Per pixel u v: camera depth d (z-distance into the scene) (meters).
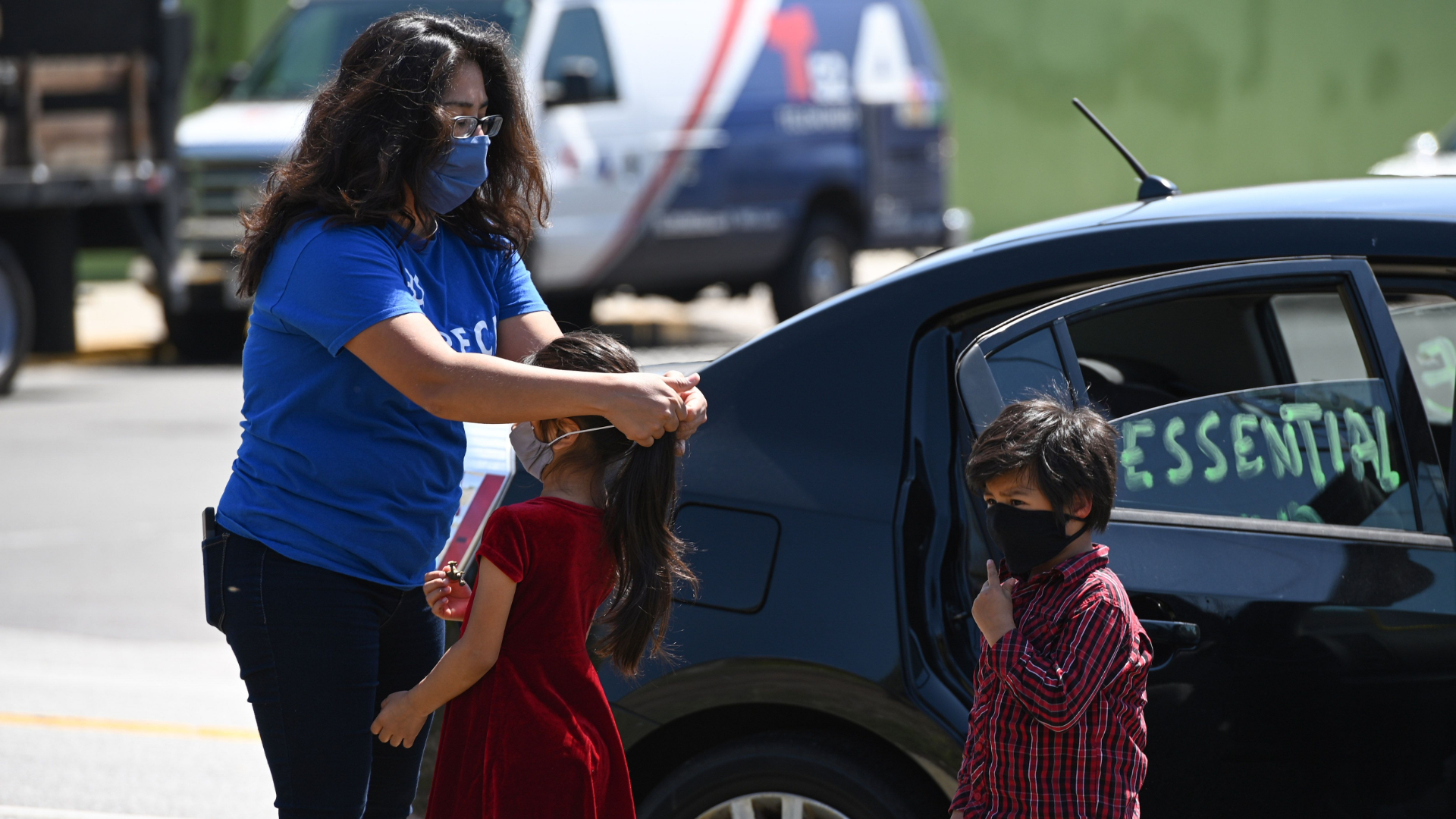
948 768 10.54
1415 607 10.10
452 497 10.26
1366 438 10.56
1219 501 10.65
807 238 51.03
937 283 11.49
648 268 46.88
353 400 9.60
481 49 9.98
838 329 11.59
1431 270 10.64
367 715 9.91
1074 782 9.09
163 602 25.14
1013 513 9.17
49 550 28.06
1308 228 10.90
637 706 11.16
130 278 71.50
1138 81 87.75
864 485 11.06
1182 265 11.01
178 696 20.78
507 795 9.23
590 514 9.46
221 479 33.88
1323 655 10.15
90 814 16.42
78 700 20.45
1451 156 49.16
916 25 54.59
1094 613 9.01
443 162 9.60
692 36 47.56
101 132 43.97
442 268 10.12
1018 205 87.94
